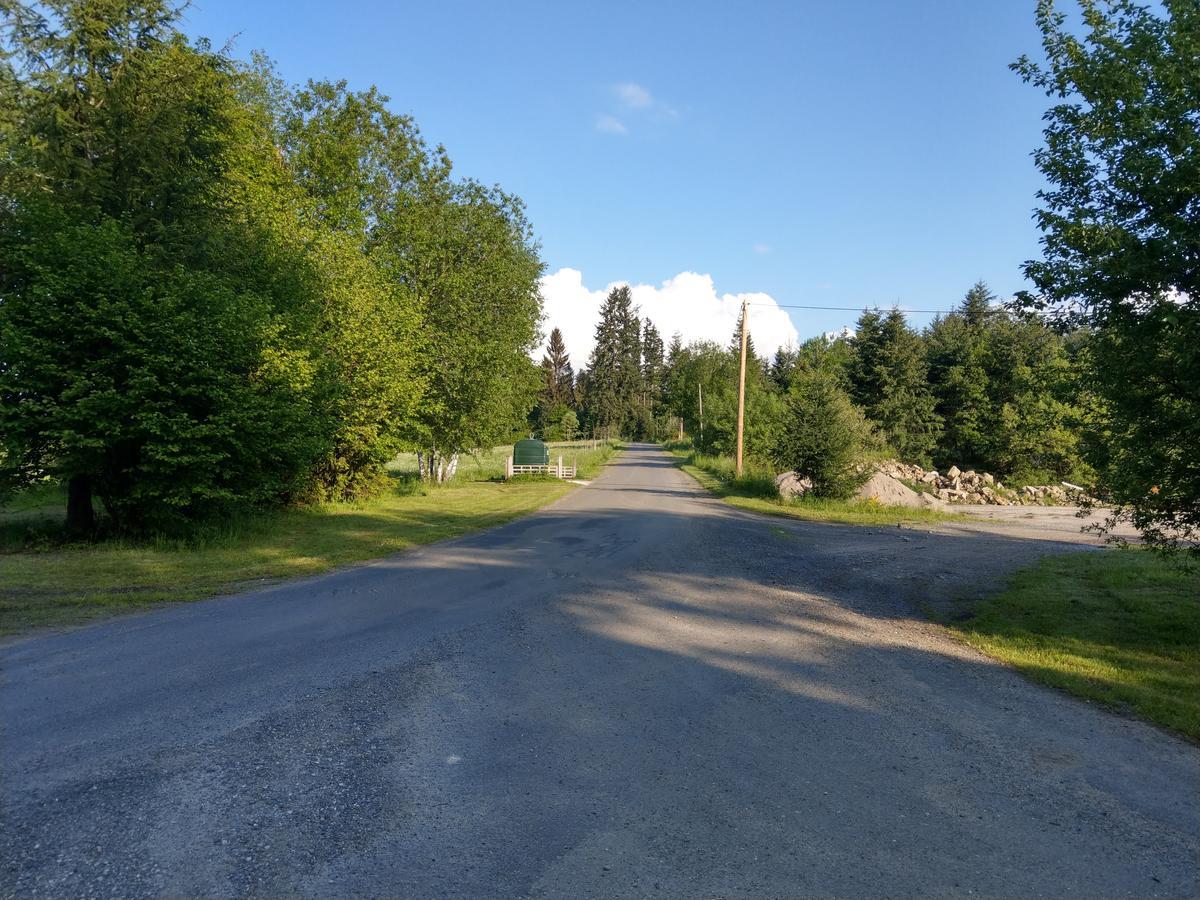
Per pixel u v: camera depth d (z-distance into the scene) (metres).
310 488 20.25
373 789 3.97
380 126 29.89
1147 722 5.43
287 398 15.00
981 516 26.27
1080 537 19.33
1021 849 3.53
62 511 17.52
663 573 11.34
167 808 3.66
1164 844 3.62
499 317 31.91
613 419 120.25
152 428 11.88
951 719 5.36
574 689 5.77
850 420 25.52
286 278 18.75
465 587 9.80
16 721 4.75
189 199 15.58
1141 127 6.96
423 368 28.19
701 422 60.91
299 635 7.14
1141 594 10.41
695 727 5.03
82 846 3.28
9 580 9.34
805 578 11.57
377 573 10.80
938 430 48.84
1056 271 7.59
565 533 16.06
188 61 16.25
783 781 4.21
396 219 29.56
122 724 4.75
